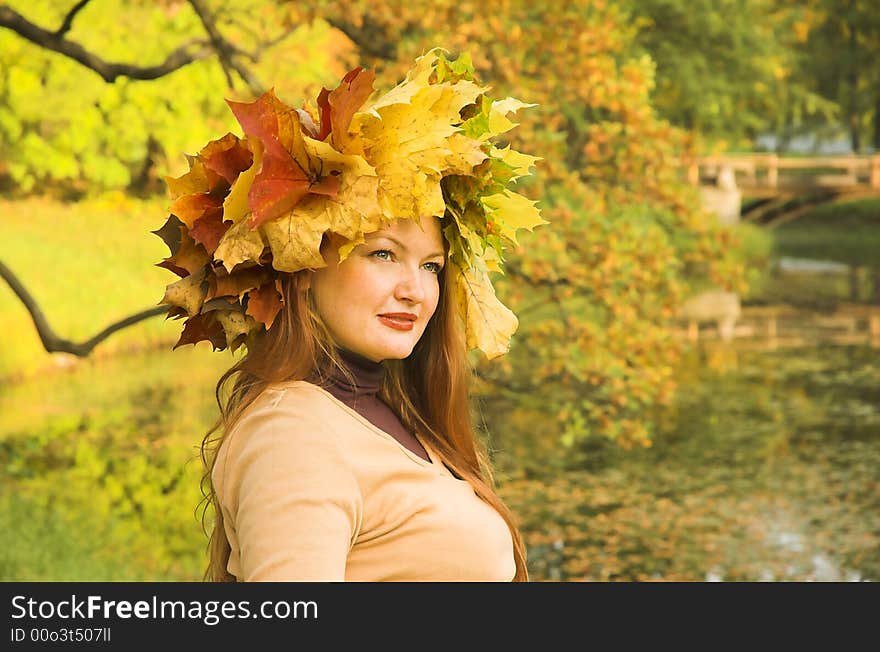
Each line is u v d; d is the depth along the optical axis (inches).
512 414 448.5
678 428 451.8
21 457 386.9
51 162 410.3
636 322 324.8
